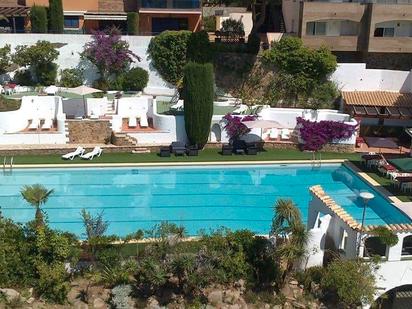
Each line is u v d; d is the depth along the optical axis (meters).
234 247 22.89
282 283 22.23
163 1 55.47
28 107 41.34
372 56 50.00
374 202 32.16
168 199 32.19
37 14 50.59
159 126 41.25
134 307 20.91
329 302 21.83
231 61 48.53
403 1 48.91
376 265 21.55
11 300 20.77
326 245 23.83
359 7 47.94
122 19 56.78
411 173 35.09
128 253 23.00
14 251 21.88
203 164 37.38
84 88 40.94
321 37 48.62
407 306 23.06
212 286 22.09
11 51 47.97
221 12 67.38
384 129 44.97
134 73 48.88
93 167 36.22
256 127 39.78
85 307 20.97
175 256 21.39
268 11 62.06
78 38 48.69
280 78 47.69
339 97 47.09
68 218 29.00
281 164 38.12
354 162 38.88
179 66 49.28
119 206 30.95
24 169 35.50
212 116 40.84
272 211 30.80
